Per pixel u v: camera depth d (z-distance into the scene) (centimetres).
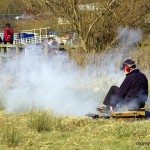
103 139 2484
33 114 2848
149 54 5400
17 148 2352
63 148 2334
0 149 2334
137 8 6656
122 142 2412
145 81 3030
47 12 6931
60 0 6581
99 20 6512
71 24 6581
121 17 6588
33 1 6944
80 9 6550
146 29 6744
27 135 2561
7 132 2486
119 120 2892
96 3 6500
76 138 2512
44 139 2505
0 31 9656
